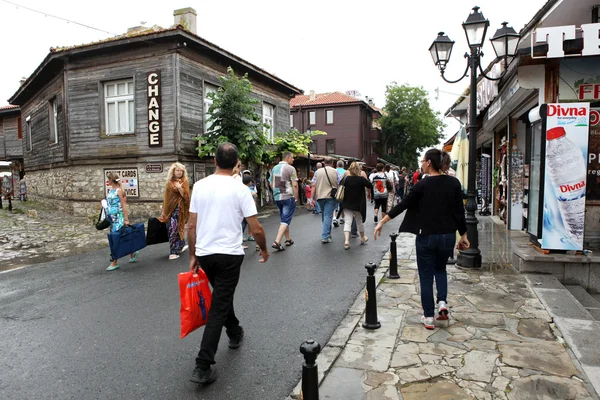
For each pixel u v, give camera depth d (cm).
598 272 627
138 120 1518
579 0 655
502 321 454
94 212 1622
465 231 443
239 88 1501
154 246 950
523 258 648
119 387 332
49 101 1889
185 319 344
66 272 722
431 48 755
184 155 1497
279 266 723
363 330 438
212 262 344
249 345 408
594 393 309
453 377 336
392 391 318
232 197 349
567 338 398
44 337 434
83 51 1549
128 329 453
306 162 2644
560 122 627
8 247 980
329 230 941
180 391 325
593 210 743
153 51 1482
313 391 233
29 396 320
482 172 1655
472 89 695
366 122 4866
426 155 446
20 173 2878
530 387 318
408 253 818
